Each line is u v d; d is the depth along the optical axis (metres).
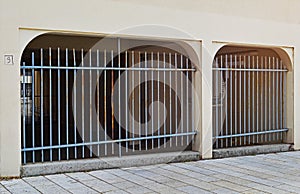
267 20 8.32
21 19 5.88
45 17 6.05
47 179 5.90
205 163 7.27
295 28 8.77
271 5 8.38
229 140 8.87
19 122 5.93
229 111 9.14
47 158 7.45
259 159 7.73
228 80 9.23
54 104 11.08
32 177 6.00
